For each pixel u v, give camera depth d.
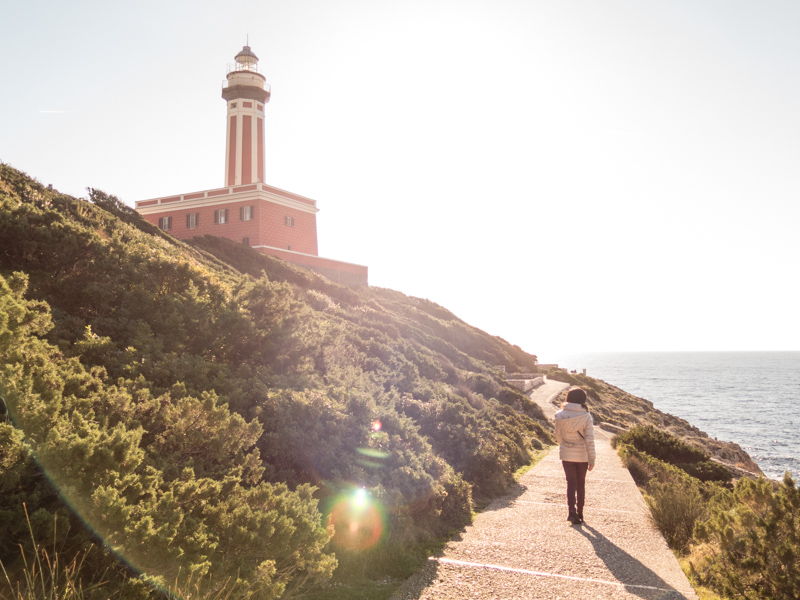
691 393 117.94
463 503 7.57
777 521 5.13
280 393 7.33
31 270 8.65
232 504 4.29
